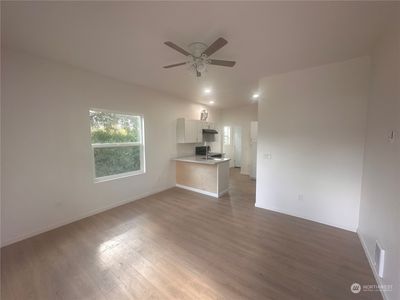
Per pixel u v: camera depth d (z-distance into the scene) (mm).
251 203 3760
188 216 3148
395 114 1535
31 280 1745
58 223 2779
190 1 1449
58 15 1632
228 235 2539
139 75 3236
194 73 2912
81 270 1873
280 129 3150
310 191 2930
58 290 1632
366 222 2207
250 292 1607
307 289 1639
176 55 2439
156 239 2441
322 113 2744
